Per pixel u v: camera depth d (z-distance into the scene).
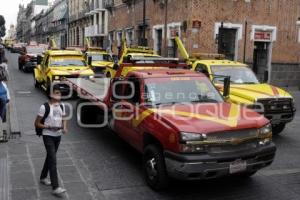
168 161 6.12
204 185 6.91
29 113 13.22
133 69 8.77
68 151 8.91
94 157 8.48
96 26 45.16
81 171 7.57
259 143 6.46
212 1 22.81
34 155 8.51
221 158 6.00
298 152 9.12
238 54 23.83
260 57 25.25
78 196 6.38
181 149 5.95
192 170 5.89
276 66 25.41
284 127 11.08
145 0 29.44
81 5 56.62
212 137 6.06
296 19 25.53
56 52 18.61
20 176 7.21
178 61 10.20
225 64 12.14
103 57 24.27
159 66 9.75
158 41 27.83
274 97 10.09
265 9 24.33
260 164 6.41
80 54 18.91
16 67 34.66
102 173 7.47
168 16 25.56
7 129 10.30
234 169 6.13
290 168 7.91
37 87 20.30
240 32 23.69
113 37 38.91
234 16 23.45
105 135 10.48
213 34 23.08
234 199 6.34
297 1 25.36
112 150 9.05
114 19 38.50
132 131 7.56
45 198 6.27
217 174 6.07
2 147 9.07
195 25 22.58
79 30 58.06
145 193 6.53
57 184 6.38
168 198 6.34
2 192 6.46
